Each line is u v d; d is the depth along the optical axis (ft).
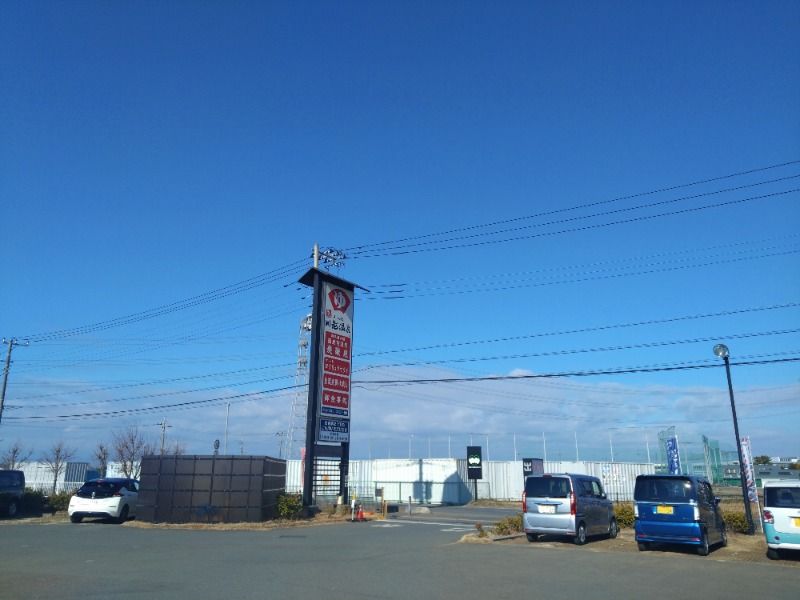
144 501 79.51
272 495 85.05
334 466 96.99
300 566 43.78
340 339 99.96
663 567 45.32
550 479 61.16
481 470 158.40
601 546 58.54
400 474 166.50
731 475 173.58
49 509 95.81
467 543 59.98
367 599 32.55
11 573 39.93
